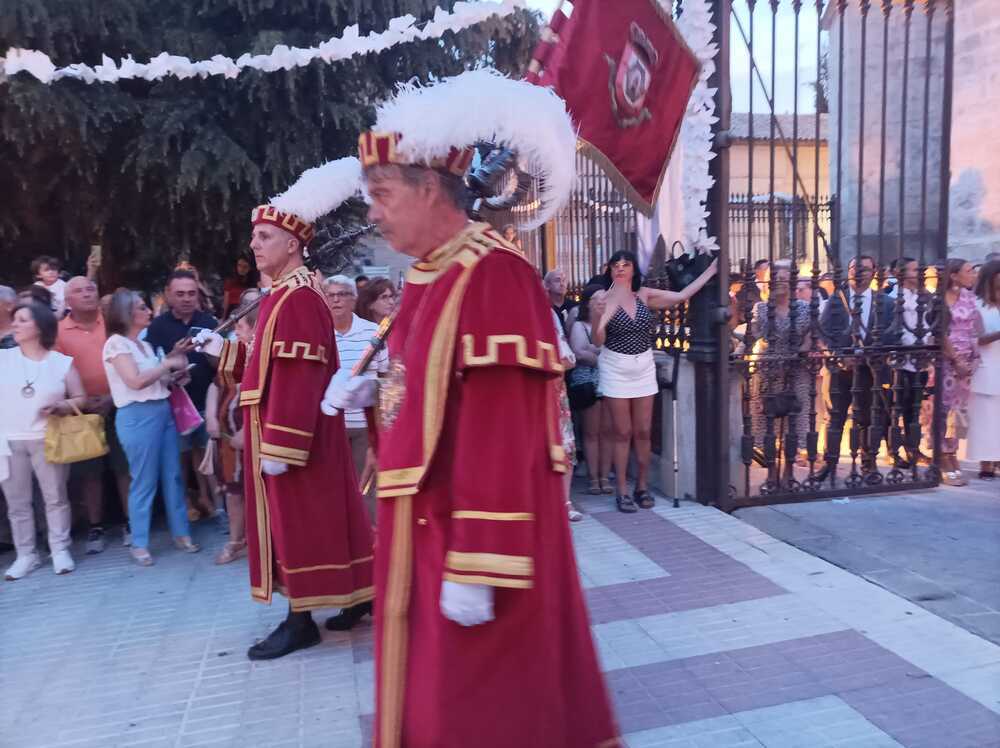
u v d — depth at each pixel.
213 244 8.52
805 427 6.17
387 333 2.52
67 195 7.96
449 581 1.72
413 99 1.89
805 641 3.59
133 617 4.36
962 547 4.76
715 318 5.52
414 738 1.88
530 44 8.64
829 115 8.59
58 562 5.11
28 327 4.99
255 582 3.78
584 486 6.56
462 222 2.01
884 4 5.75
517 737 1.81
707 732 2.91
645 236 6.79
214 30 8.20
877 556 4.64
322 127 8.15
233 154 7.36
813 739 2.84
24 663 3.83
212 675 3.62
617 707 3.10
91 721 3.26
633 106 4.86
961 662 3.34
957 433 6.55
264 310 3.61
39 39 6.88
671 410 6.05
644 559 4.72
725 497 5.64
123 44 7.56
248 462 3.73
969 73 8.82
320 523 3.68
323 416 3.67
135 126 7.69
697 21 5.21
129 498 5.22
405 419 1.91
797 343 5.70
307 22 8.16
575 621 2.00
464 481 1.74
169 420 5.32
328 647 3.85
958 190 9.05
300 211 3.51
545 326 1.85
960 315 6.15
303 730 3.12
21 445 5.04
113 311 5.05
